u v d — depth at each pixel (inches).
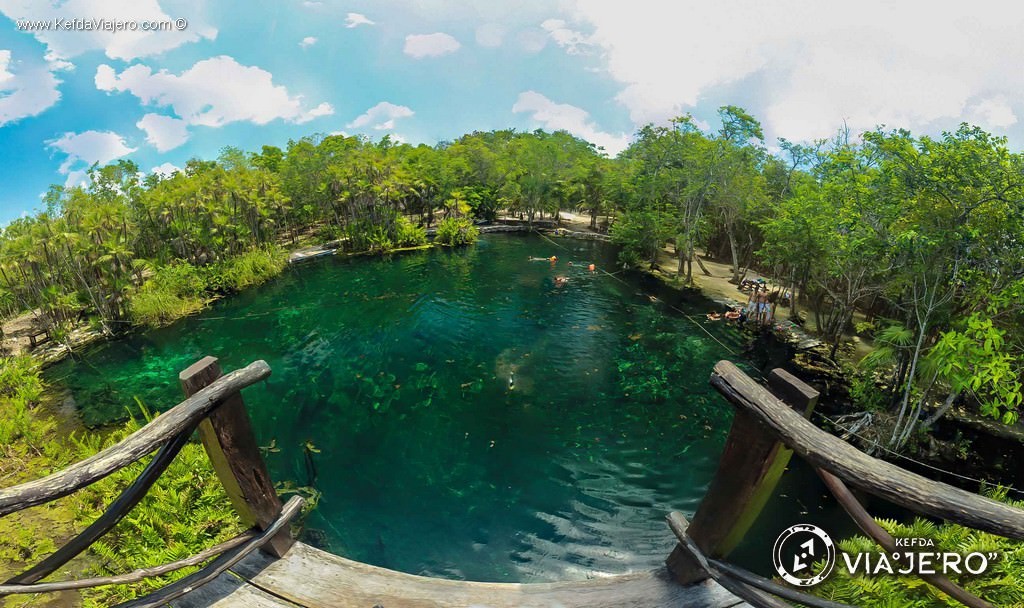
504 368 785.6
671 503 483.5
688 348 852.6
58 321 1055.6
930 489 80.6
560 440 590.2
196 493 425.4
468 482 515.5
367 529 447.2
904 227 533.0
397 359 834.8
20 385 772.0
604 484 510.9
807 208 807.1
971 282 488.1
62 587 96.5
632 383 730.2
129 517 397.4
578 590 139.6
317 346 908.6
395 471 534.6
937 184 459.8
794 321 965.2
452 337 922.1
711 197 1269.7
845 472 88.3
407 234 1825.8
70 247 1051.3
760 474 108.8
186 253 1389.0
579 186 2055.9
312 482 517.0
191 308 1157.7
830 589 229.1
